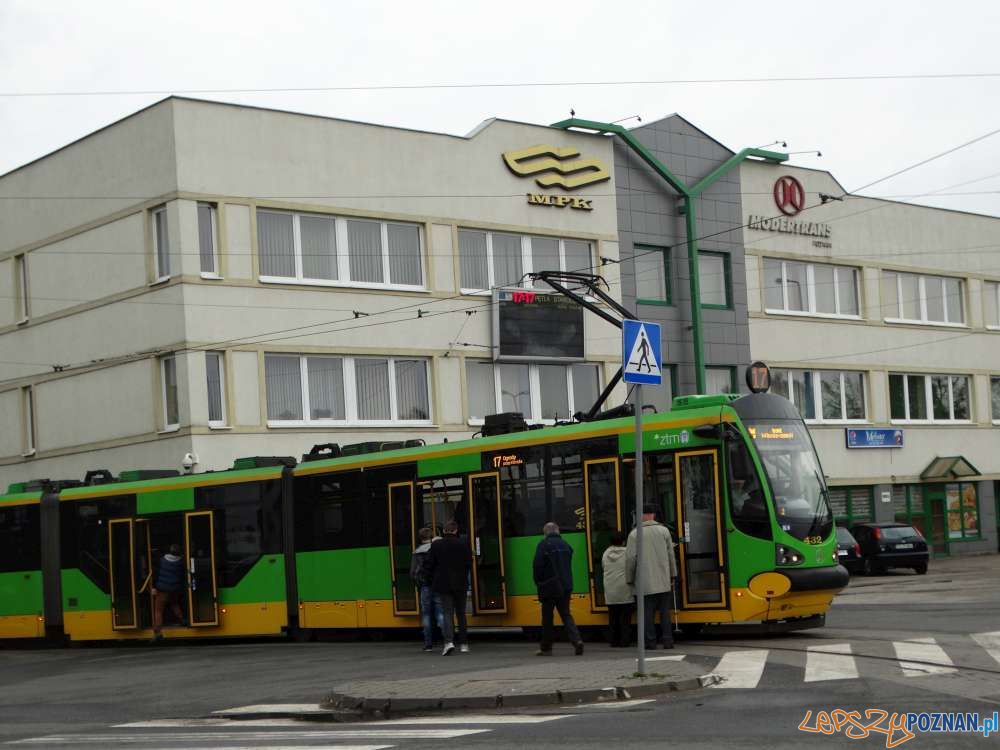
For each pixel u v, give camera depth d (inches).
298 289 1311.5
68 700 685.3
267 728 521.0
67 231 1390.3
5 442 1475.1
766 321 1712.6
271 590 976.3
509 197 1465.3
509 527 842.2
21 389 1455.5
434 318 1397.6
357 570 926.4
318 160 1332.4
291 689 642.8
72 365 1386.6
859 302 1839.3
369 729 490.3
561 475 815.7
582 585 801.6
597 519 795.4
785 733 412.2
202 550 1012.5
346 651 844.6
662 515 767.1
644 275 1598.2
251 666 786.2
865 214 1847.9
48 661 968.3
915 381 1904.5
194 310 1249.4
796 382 1754.4
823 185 1797.5
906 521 1871.3
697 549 753.6
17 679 837.2
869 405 1835.6
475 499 860.6
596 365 1528.1
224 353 1268.5
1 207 1480.1
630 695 523.8
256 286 1285.7
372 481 923.4
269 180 1300.4
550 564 705.6
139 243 1300.4
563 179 1510.8
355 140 1358.3
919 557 1530.5
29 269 1444.4
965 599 1032.8
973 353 1971.0
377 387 1360.7
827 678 537.3
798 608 741.3
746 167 1708.9
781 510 739.4
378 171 1369.3
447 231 1413.6
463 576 768.9
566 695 520.7
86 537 1082.1
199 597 1010.7
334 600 939.3
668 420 770.2
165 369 1288.1
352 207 1348.4
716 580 745.0
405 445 932.0
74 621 1086.4
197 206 1262.3
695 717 456.4
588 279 1334.9
